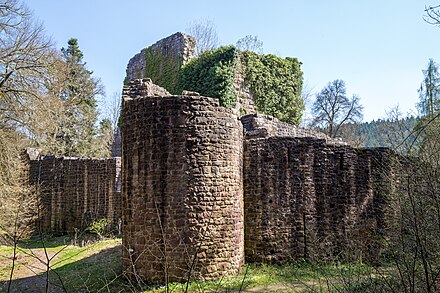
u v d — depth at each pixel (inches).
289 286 382.9
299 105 986.1
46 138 1035.9
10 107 645.9
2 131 633.6
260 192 510.9
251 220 507.2
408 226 230.7
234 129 442.9
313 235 495.5
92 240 776.9
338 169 549.6
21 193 657.6
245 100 884.0
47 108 684.1
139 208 416.8
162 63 971.3
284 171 520.1
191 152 411.5
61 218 928.9
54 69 709.3
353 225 541.3
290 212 514.3
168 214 406.0
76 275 477.1
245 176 514.6
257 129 593.0
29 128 672.4
